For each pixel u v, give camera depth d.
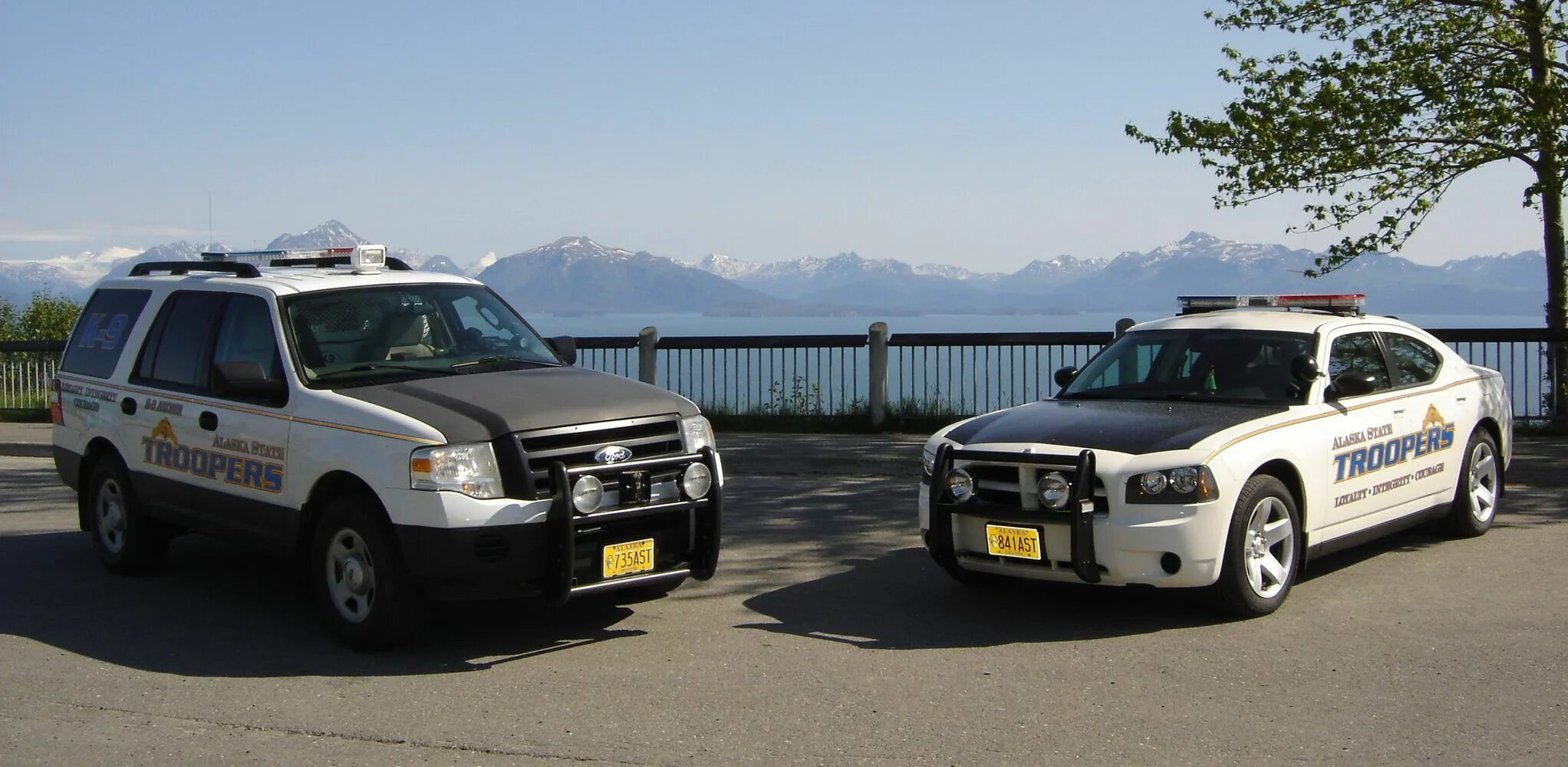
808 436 14.84
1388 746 4.92
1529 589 7.40
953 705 5.57
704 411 15.95
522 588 6.34
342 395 6.83
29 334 26.36
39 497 12.19
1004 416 7.60
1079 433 6.96
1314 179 14.91
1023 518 6.76
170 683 6.14
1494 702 5.43
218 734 5.38
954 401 16.64
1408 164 14.91
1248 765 4.77
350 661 6.50
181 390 7.92
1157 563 6.55
